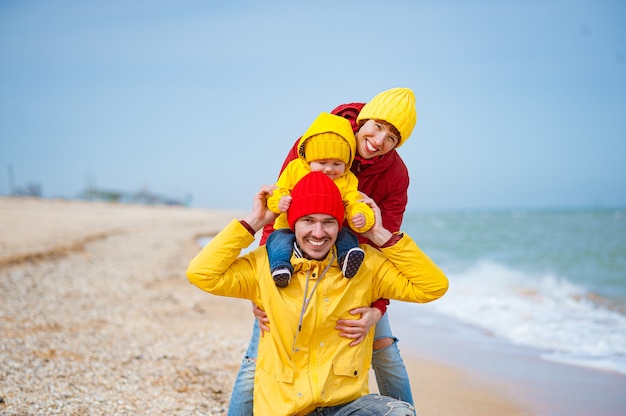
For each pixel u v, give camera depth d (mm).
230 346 7066
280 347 3027
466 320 8922
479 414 4914
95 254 16172
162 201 89812
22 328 7328
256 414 3084
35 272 11703
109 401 4879
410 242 3094
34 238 17172
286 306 2986
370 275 3160
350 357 3057
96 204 59844
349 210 3096
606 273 14102
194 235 27266
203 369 6000
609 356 6609
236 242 3045
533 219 65562
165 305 9609
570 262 16734
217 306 9883
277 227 3398
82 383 5301
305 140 3121
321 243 2986
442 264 17125
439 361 6582
